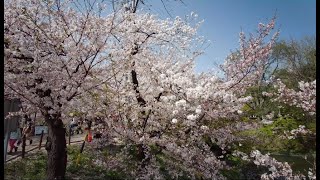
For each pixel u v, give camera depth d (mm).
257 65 10273
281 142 12453
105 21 8523
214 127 10781
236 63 10453
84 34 8289
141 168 9984
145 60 10492
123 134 9859
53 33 8188
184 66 11078
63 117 8273
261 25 10211
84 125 10758
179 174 10117
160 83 10023
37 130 18281
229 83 10016
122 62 9125
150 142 9859
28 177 9531
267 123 11430
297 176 7262
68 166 10844
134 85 10430
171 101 9703
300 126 7957
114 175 10414
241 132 12328
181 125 10109
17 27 7492
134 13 10242
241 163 13656
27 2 7875
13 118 7184
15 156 12188
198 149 9945
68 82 7762
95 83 8570
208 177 9719
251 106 12078
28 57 7395
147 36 10602
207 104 9312
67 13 8289
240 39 10344
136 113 10289
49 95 7961
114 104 9695
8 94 7086
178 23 10945
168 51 11398
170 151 9961
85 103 8586
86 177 9992
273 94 7633
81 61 8180
